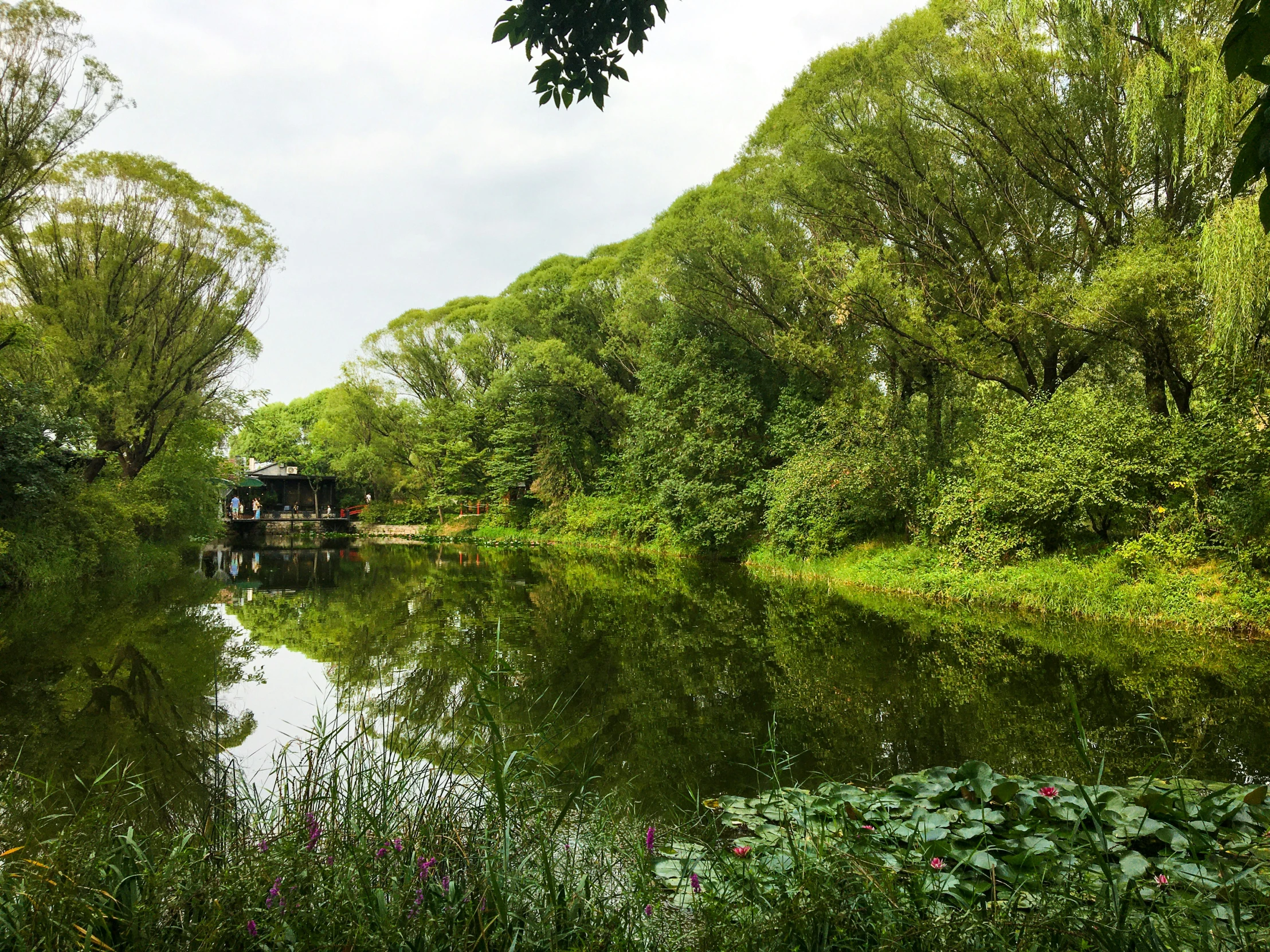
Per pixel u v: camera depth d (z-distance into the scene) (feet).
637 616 38.58
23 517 44.83
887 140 41.34
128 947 7.55
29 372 51.60
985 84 35.96
